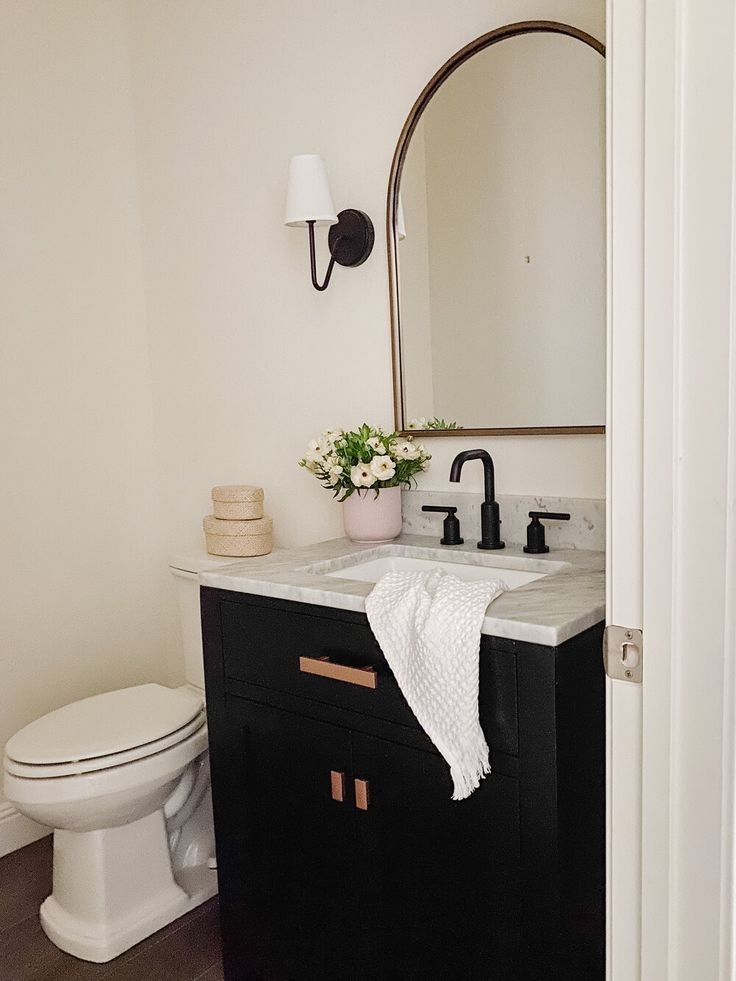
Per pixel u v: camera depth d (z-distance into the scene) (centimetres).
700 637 94
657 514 95
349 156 213
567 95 173
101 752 186
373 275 212
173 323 265
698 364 91
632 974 106
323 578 166
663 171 90
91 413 262
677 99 88
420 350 202
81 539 262
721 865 96
